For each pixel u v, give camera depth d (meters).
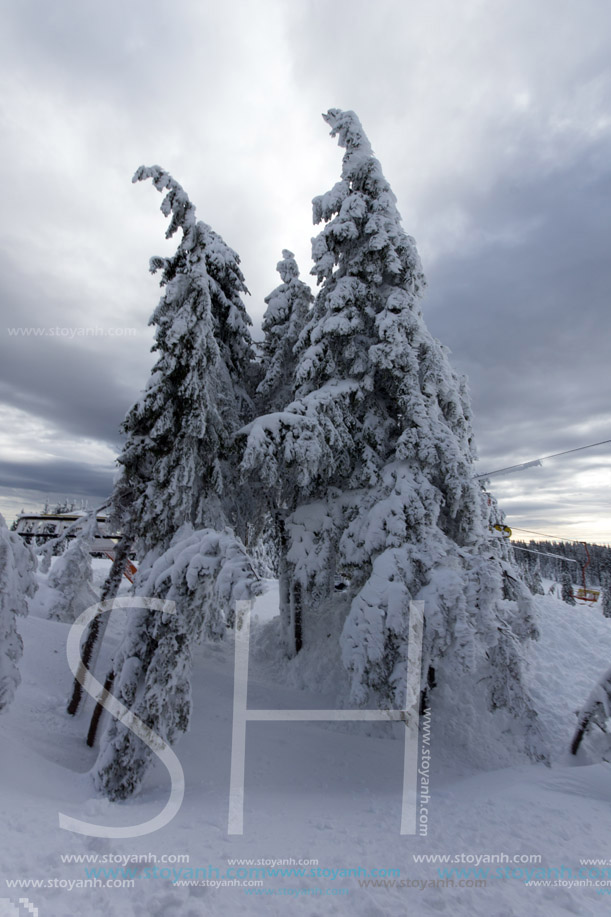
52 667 11.33
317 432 10.49
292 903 3.94
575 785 7.38
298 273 15.51
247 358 14.48
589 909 4.05
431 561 9.64
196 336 10.61
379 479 11.53
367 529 10.66
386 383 12.12
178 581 7.31
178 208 10.86
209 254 13.49
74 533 13.89
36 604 14.25
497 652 9.34
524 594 10.48
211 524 11.64
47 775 6.88
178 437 10.95
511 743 10.10
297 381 12.05
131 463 11.00
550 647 14.63
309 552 11.65
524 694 9.05
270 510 13.87
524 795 6.87
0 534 7.36
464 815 6.21
